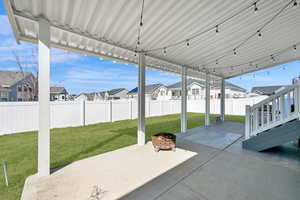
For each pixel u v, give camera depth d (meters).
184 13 2.32
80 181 2.21
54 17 2.32
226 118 9.27
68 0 1.92
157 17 2.40
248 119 3.79
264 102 3.51
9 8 1.96
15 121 5.49
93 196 1.86
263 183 2.13
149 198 1.83
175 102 12.29
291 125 3.05
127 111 8.91
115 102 8.37
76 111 6.93
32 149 3.66
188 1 2.04
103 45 3.53
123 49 3.68
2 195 1.91
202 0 2.04
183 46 3.66
